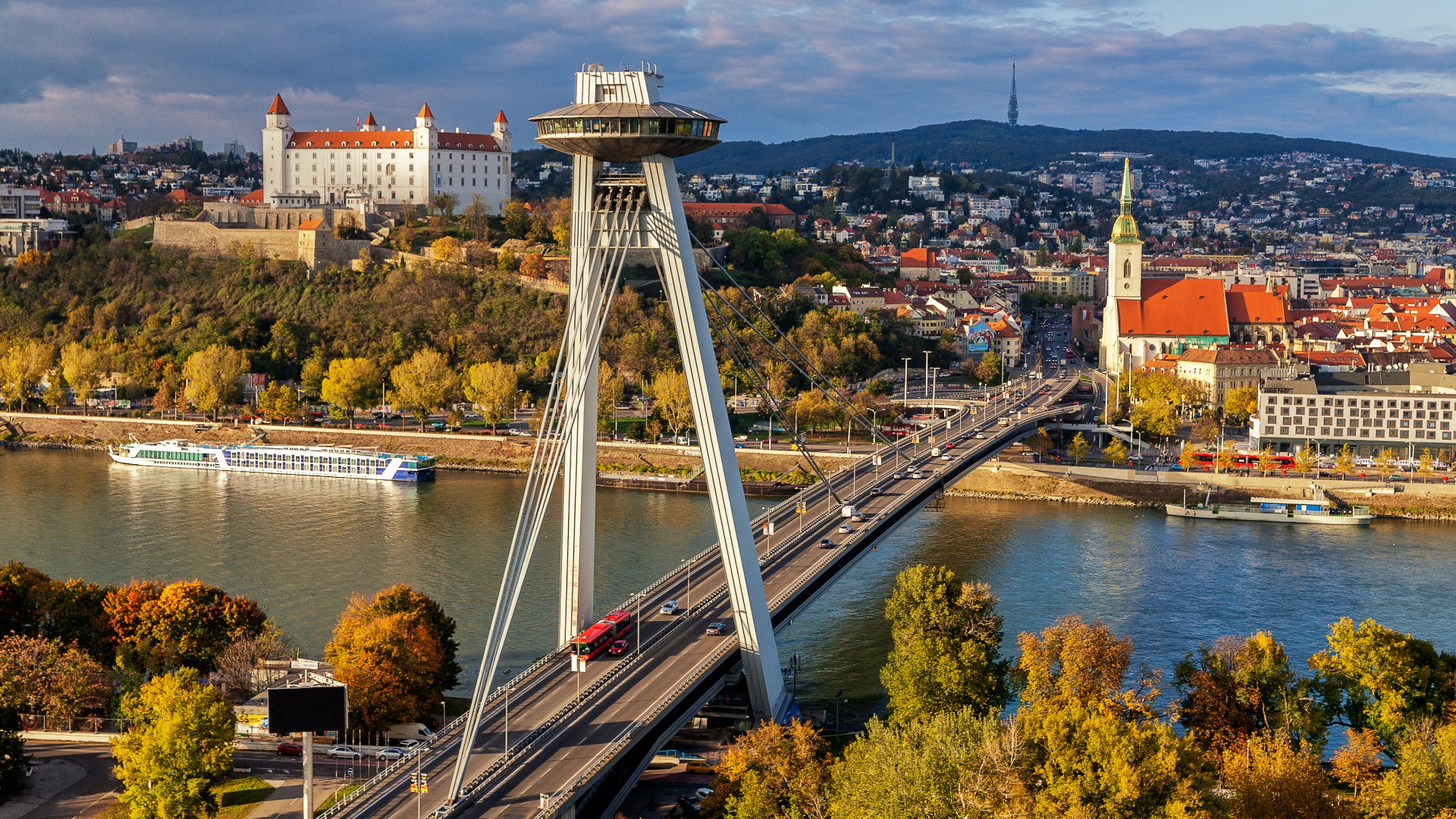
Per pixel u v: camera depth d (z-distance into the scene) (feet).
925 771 445.37
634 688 567.59
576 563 637.71
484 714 539.70
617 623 630.33
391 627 611.06
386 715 600.80
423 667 611.06
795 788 479.00
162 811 502.38
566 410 614.34
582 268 624.18
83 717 616.39
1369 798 505.25
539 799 459.32
